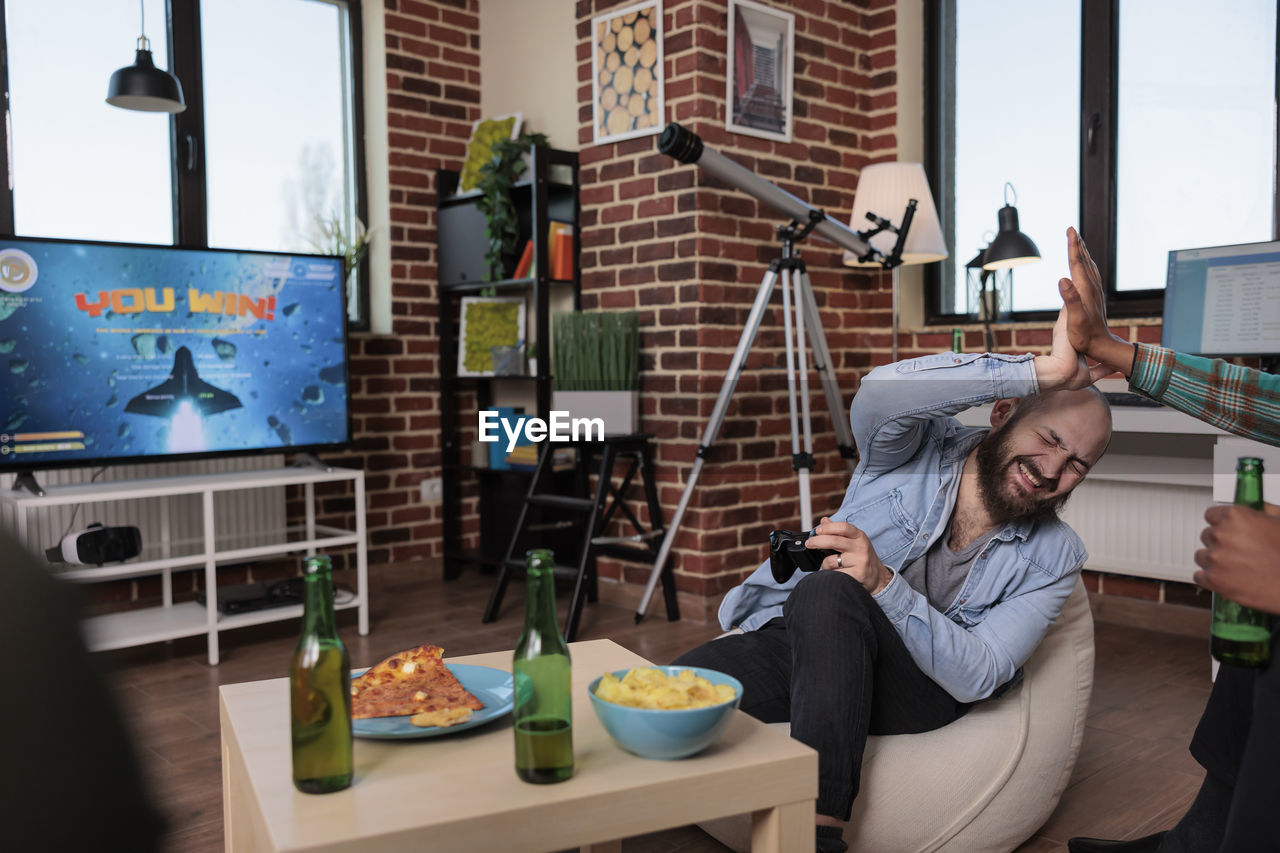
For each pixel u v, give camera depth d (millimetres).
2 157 3348
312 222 4086
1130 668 2924
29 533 3004
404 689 1294
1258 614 1174
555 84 4059
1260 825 1068
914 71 4023
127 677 2922
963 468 1704
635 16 3598
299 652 1014
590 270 3836
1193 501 3172
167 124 3713
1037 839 1811
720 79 3490
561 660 1038
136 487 2979
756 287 3621
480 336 4102
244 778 1113
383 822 936
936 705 1630
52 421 2916
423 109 4230
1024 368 1533
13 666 382
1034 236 3809
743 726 1221
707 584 3477
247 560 3809
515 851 972
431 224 4266
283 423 3338
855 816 1601
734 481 3553
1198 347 3061
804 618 1473
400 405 4184
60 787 385
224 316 3209
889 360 3979
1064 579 1625
